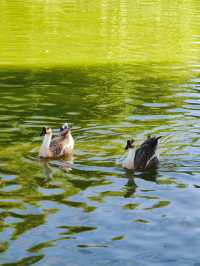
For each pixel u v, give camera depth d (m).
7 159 14.70
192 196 12.67
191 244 10.46
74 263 9.77
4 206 12.03
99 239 10.63
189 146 15.78
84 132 16.80
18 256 9.98
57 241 10.54
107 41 31.16
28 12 39.72
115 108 19.19
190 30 35.12
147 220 11.45
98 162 14.73
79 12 40.50
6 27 34.06
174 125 17.45
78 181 13.50
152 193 12.86
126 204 12.23
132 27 35.53
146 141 15.04
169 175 13.96
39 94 20.86
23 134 16.55
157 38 32.41
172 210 11.93
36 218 11.48
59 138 15.52
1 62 26.06
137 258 9.96
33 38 31.34
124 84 22.50
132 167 14.29
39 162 14.61
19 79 23.05
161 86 22.25
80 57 27.39
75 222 11.34
